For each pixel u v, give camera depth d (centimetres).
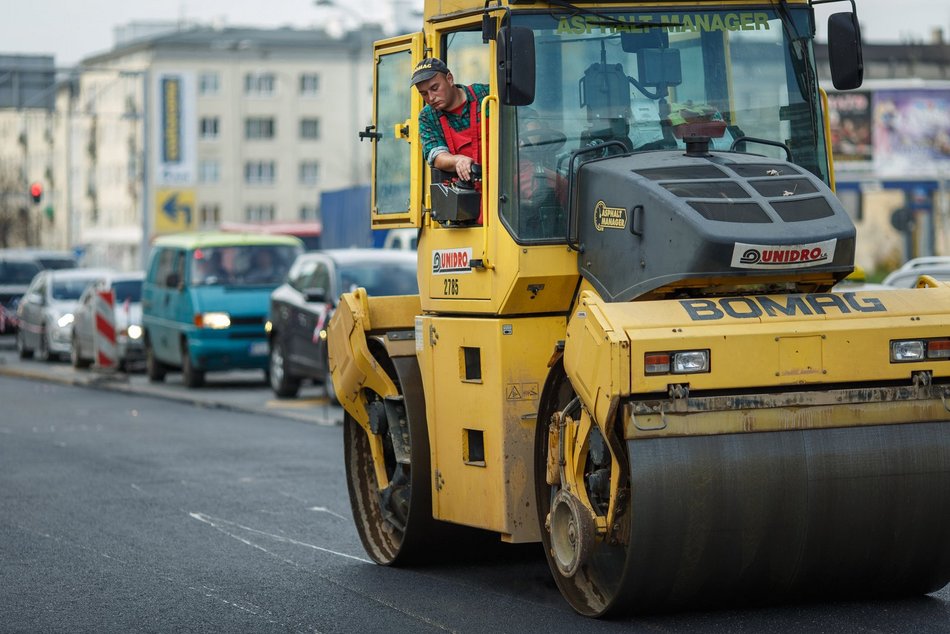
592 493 1026
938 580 1045
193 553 1377
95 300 3691
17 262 6166
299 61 15462
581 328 975
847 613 1044
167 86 9794
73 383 3716
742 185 1003
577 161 1082
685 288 996
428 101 1148
